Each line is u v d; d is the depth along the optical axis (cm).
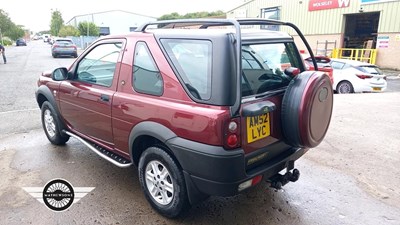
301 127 276
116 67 340
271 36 317
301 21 2330
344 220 312
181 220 309
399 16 1802
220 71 249
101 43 370
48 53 3061
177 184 287
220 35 256
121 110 327
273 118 284
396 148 504
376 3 1881
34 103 807
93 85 376
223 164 249
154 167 311
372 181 393
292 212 324
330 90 303
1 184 377
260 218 314
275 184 306
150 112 294
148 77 304
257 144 272
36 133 561
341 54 2089
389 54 1881
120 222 306
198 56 266
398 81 1547
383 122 659
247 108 258
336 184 384
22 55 2778
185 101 270
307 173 413
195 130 258
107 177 395
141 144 329
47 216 315
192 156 262
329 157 467
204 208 330
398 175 410
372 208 333
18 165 428
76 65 410
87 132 406
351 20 2203
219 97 249
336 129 605
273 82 304
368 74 1120
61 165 428
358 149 499
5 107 760
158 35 304
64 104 434
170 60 286
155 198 318
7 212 321
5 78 1270
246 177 264
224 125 246
